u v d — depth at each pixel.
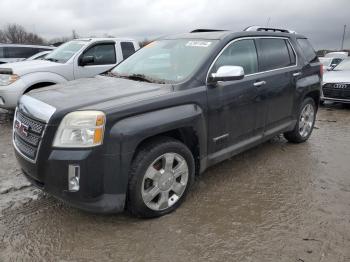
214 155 4.01
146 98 3.27
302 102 5.58
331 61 17.81
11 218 3.45
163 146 3.32
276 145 5.81
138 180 3.19
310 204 3.77
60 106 3.08
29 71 7.10
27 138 3.21
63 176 2.96
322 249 2.99
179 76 3.82
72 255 2.91
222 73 3.70
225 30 4.64
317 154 5.40
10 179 4.37
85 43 8.11
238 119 4.23
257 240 3.11
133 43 8.88
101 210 3.08
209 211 3.61
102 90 3.57
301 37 5.78
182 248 3.00
